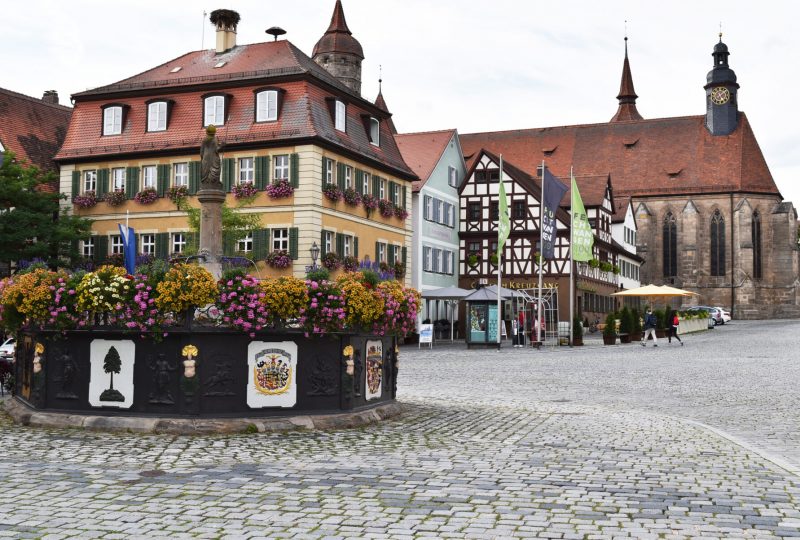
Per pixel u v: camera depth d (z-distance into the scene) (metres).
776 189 93.62
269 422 13.37
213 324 13.24
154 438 12.52
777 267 93.44
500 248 42.28
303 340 13.86
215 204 16.09
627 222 84.56
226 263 17.48
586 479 9.64
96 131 44.59
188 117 42.97
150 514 7.85
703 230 94.12
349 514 7.88
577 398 19.55
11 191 40.88
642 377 25.36
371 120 47.28
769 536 7.21
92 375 13.62
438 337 57.44
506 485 9.26
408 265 51.75
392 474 9.86
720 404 18.44
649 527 7.48
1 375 21.16
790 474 10.01
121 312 13.16
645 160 96.69
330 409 14.10
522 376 25.77
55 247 42.66
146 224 43.06
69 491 8.83
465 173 64.38
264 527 7.41
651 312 44.38
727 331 61.25
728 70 95.50
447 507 8.20
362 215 45.88
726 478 9.75
